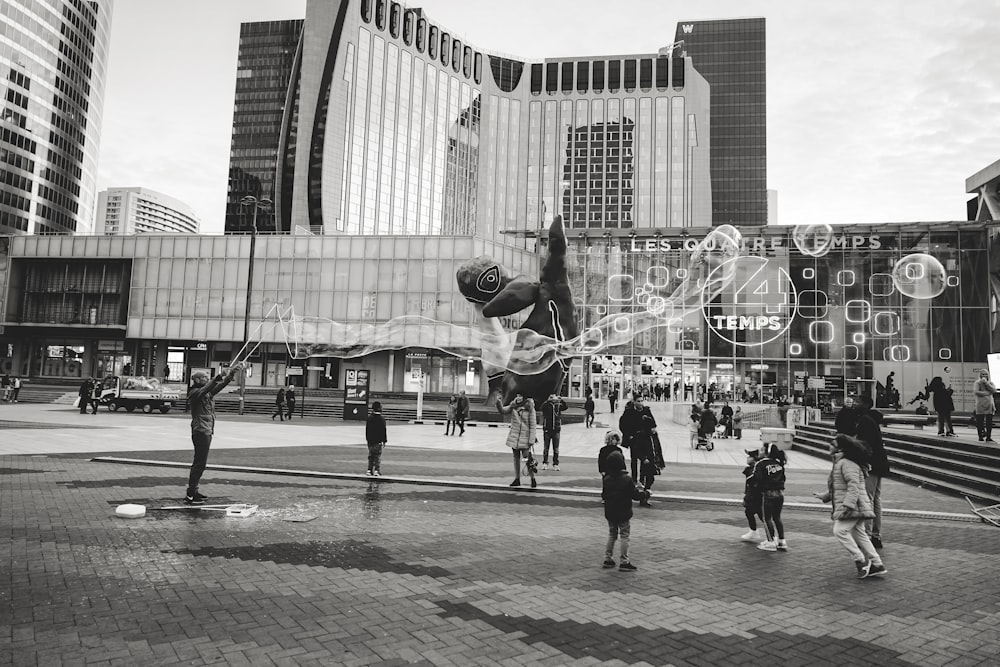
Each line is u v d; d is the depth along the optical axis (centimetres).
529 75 13288
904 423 2745
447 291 5009
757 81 14800
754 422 3281
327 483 1226
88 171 11894
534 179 12962
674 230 4719
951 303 4406
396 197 11381
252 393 4906
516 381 2839
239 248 5331
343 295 5141
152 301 5412
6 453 1525
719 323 4625
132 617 497
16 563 638
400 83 11619
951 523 1007
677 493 1226
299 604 539
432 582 614
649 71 12888
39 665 406
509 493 1179
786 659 455
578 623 514
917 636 506
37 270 5738
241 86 13712
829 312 4512
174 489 1088
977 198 5156
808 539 858
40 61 10262
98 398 3297
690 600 582
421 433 2609
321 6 10825
